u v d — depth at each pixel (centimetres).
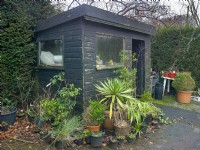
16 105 522
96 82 478
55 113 418
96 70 477
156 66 880
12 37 500
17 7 516
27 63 534
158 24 1180
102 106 418
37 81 561
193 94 780
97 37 482
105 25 498
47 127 414
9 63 498
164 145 385
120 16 518
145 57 690
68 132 363
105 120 414
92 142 369
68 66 470
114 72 533
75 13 429
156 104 696
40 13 591
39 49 548
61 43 485
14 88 515
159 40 862
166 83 838
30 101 553
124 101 444
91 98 462
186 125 497
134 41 702
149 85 723
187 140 408
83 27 436
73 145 366
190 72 776
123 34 566
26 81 536
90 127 393
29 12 557
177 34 819
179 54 816
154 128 468
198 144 390
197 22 1096
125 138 393
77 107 454
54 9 650
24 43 520
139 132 408
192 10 1093
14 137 392
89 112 413
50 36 509
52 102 430
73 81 461
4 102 488
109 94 443
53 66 514
